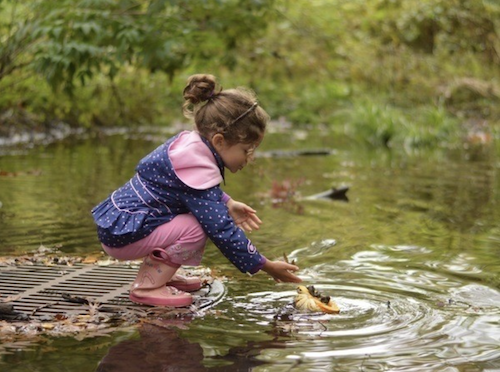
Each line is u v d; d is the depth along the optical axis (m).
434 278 3.21
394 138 8.87
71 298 2.84
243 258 2.82
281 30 11.70
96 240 3.82
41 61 5.89
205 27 6.76
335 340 2.42
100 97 9.41
